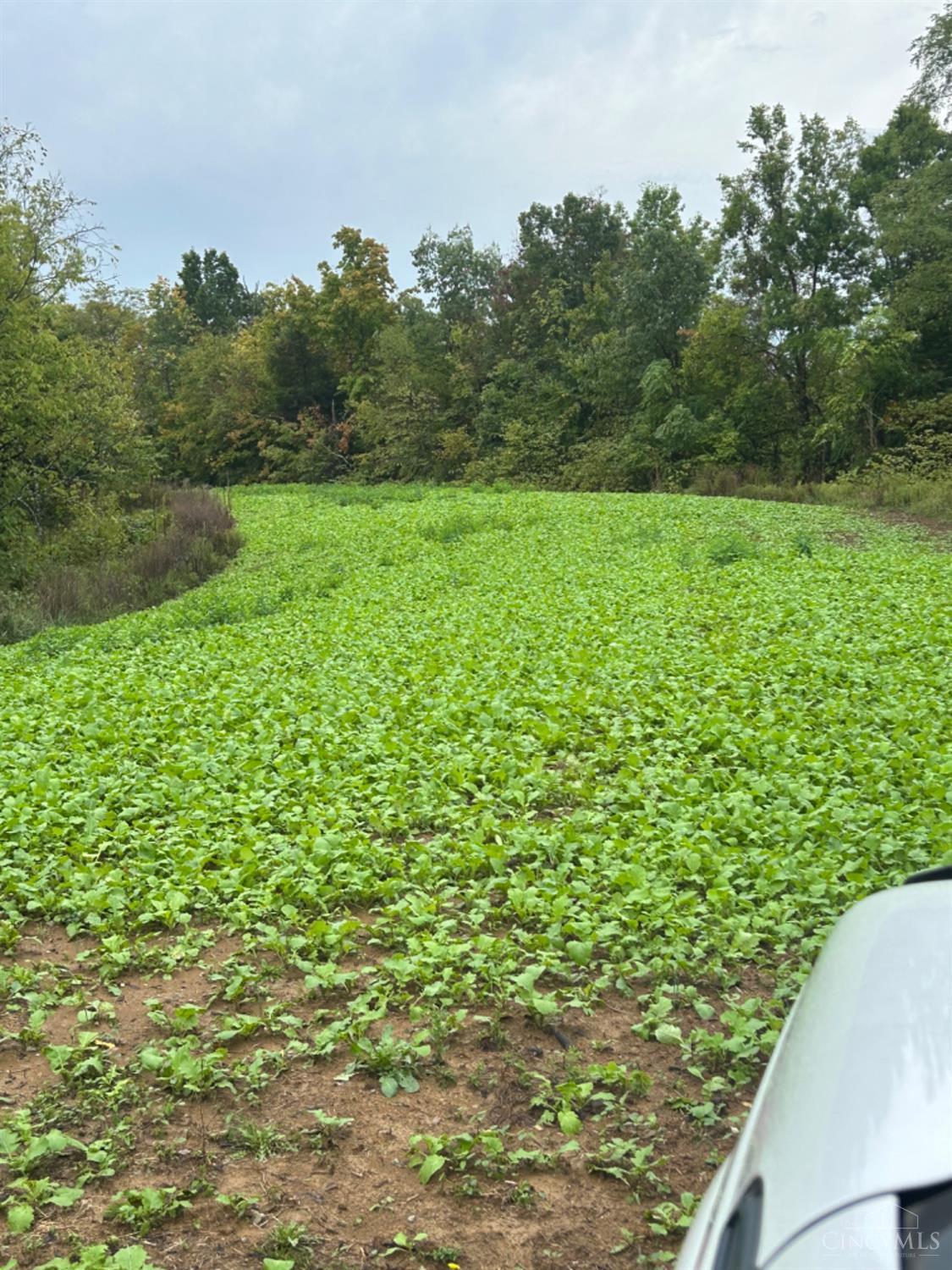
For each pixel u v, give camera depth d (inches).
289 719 391.5
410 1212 137.8
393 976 196.1
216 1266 128.6
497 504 1419.8
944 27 1571.1
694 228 1930.4
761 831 260.2
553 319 2287.2
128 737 374.6
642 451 1825.8
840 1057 75.6
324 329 2630.4
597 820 266.2
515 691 406.0
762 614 564.1
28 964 210.2
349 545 1104.2
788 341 1670.8
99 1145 148.9
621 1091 163.0
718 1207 74.2
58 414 1002.1
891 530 1029.2
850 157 1694.1
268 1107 160.7
